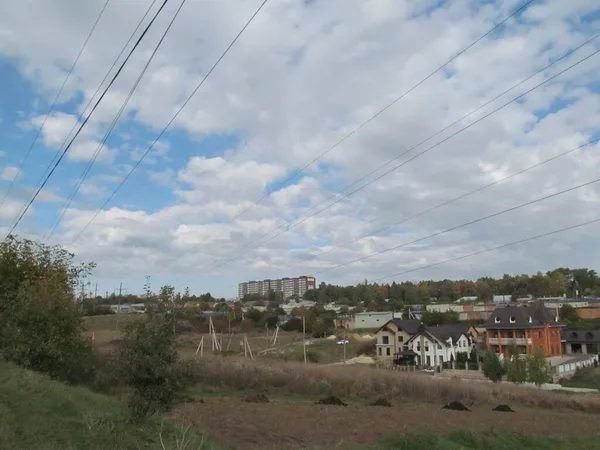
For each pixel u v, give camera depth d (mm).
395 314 110062
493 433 19594
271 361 44375
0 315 20344
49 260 25078
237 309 102688
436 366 69250
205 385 32594
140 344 11961
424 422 22719
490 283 171875
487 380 58469
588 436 21812
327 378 36656
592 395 49406
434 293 164375
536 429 22922
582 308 114125
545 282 161500
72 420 11250
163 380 12164
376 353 81438
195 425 17172
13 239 24750
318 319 102938
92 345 25531
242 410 23250
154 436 11648
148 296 12547
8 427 9703
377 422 21844
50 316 19812
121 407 13586
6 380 13391
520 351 79188
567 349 91000
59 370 20188
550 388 55688
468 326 87000
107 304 94688
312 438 17453
